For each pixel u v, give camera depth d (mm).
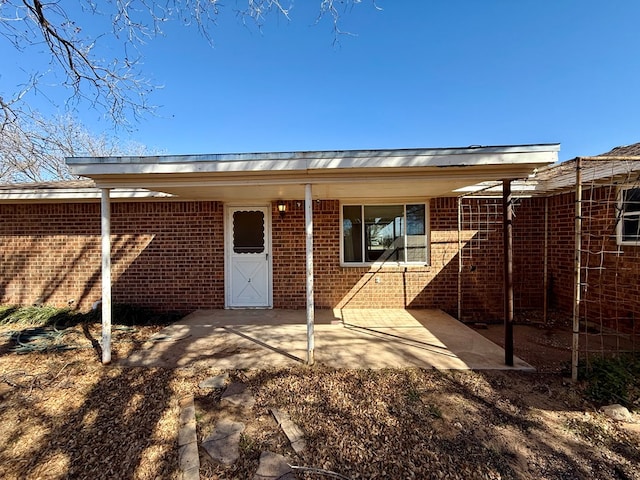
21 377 4203
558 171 6078
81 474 2527
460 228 7488
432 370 4336
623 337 5652
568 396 3645
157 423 3168
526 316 7172
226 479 2463
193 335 5902
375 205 7793
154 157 4301
